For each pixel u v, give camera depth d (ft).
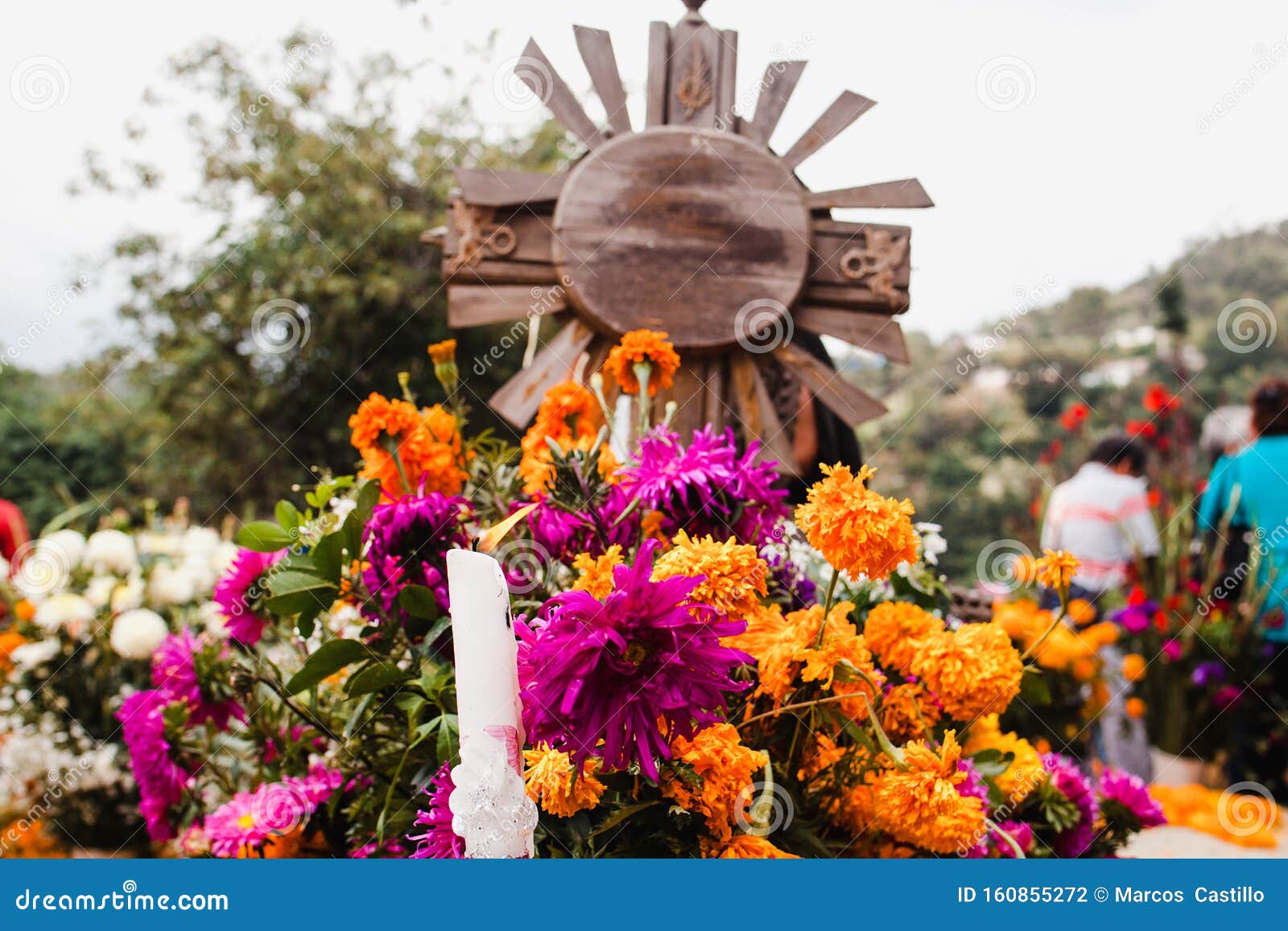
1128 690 9.12
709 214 7.50
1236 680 9.25
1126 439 10.43
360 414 4.41
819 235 7.66
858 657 3.32
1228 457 9.84
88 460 24.09
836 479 3.21
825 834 3.50
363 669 3.51
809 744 3.47
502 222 7.59
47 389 24.29
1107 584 10.05
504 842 2.77
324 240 22.49
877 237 7.66
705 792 2.98
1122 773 4.10
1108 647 9.01
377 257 22.48
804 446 7.73
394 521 3.75
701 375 7.50
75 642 7.26
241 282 22.61
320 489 4.01
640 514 3.74
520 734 2.81
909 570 4.28
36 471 23.90
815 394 7.58
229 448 22.76
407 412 4.44
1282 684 9.27
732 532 3.69
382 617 3.76
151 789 4.55
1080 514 10.18
